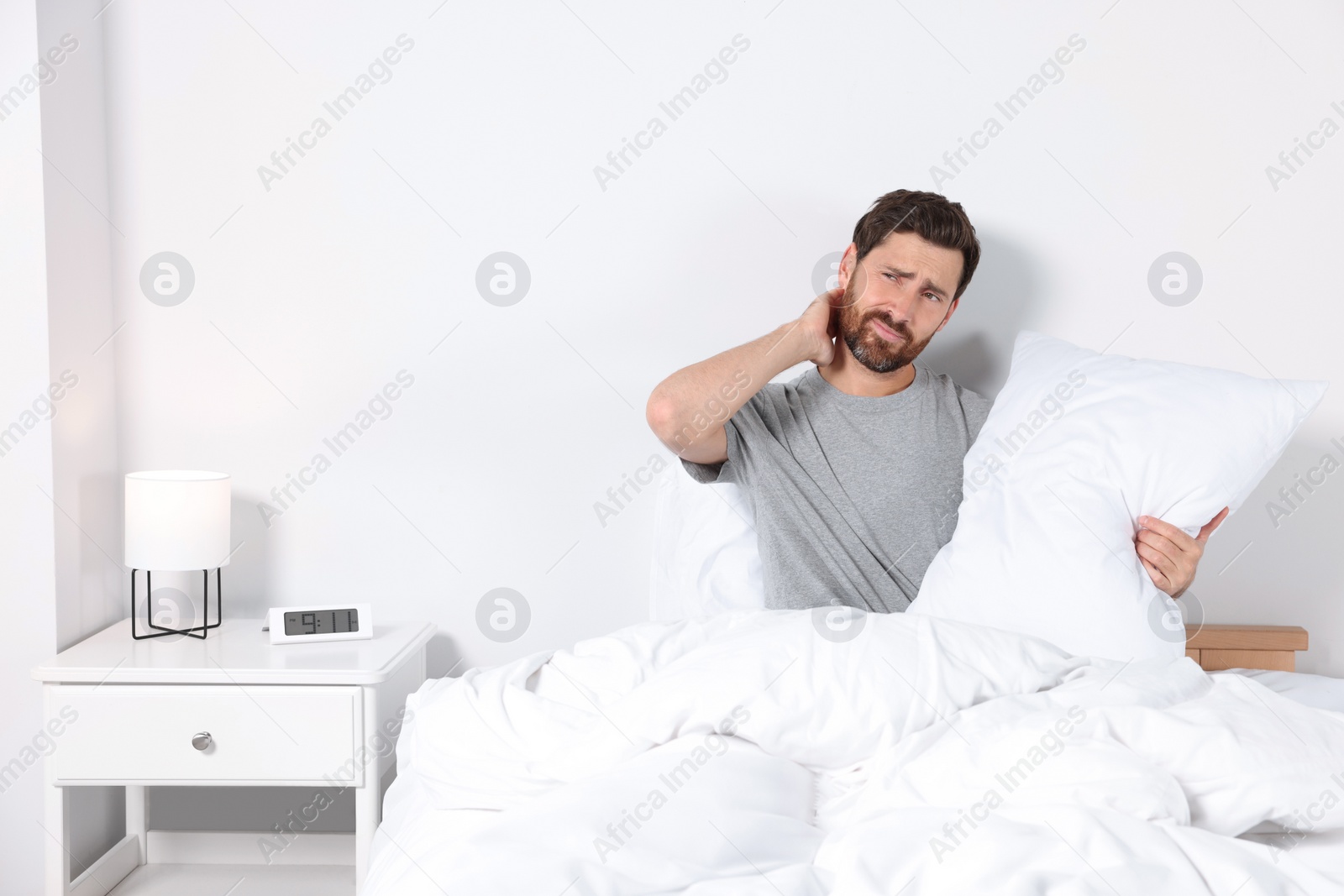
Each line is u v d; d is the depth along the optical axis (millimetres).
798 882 832
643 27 1832
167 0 1828
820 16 1819
